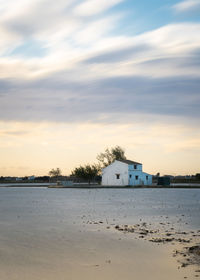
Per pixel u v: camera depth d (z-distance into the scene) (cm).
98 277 1109
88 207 3428
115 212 2973
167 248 1496
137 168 9488
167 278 1091
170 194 5712
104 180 9756
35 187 9156
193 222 2320
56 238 1728
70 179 13325
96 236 1783
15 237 1755
